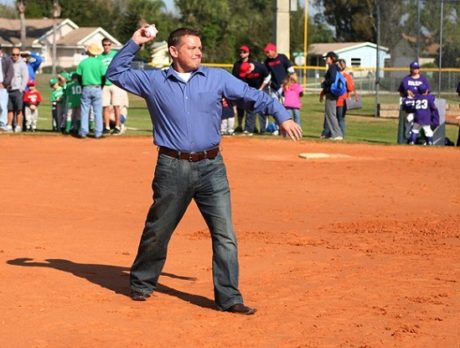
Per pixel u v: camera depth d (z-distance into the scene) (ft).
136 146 101.04
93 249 47.44
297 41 341.00
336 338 30.76
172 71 34.40
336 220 58.49
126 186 72.02
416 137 112.78
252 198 67.26
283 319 33.32
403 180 78.33
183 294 37.50
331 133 114.52
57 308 34.68
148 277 36.40
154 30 35.01
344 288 38.29
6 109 112.57
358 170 84.53
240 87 34.40
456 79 178.40
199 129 34.22
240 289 38.22
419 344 30.12
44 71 370.73
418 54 152.15
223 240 34.60
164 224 35.42
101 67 107.34
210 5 333.21
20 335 31.04
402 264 43.73
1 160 86.99
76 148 98.17
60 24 414.82
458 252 47.21
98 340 30.48
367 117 167.73
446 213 61.87
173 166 34.40
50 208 61.57
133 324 32.55
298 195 69.15
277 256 45.88
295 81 115.03
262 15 368.68
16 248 47.01
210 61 326.44
